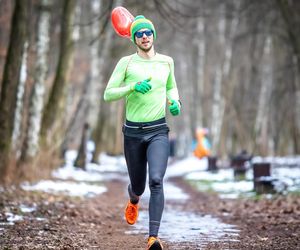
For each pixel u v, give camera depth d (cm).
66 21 3791
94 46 5588
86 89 5584
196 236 1542
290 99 7212
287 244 1345
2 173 2930
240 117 7738
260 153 8269
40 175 3438
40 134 3725
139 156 1263
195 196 3158
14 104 2997
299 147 7506
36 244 1322
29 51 3653
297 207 2072
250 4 4634
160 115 1246
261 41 7750
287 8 3872
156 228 1182
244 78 8044
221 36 8225
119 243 1416
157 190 1195
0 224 1627
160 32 5966
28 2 3116
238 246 1353
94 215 2022
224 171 5228
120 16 1303
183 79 11588
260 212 2075
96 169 5616
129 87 1209
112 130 8681
